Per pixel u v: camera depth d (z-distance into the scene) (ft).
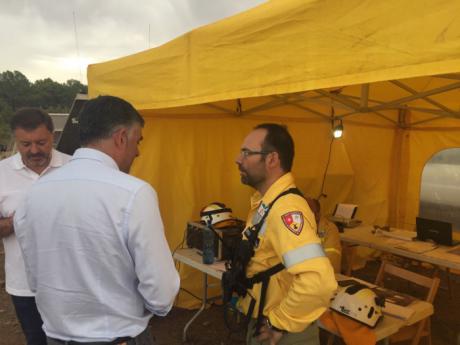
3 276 18.22
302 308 4.54
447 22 3.86
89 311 3.94
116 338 3.97
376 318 6.86
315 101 11.31
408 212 19.39
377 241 13.19
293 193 5.08
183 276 13.20
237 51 6.33
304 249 4.57
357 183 18.47
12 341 11.92
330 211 17.48
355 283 8.20
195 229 10.96
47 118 7.04
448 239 12.44
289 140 5.43
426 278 9.27
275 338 4.89
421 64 4.07
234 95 6.42
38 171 7.16
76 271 3.84
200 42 7.09
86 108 4.25
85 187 3.83
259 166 5.32
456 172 17.38
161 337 11.54
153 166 12.68
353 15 4.67
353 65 4.70
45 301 4.07
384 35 4.38
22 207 4.24
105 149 4.10
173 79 7.95
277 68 5.68
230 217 10.62
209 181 13.67
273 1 5.71
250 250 5.27
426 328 9.24
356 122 17.79
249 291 5.39
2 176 7.00
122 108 4.20
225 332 11.82
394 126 19.36
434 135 18.19
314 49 5.15
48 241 3.91
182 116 12.95
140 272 3.92
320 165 16.90
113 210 3.76
